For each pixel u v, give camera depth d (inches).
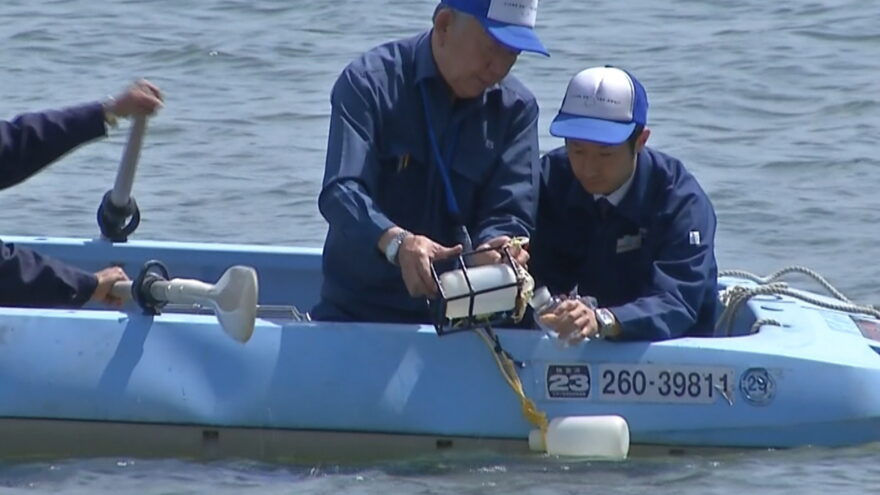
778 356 721.6
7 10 1815.9
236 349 706.2
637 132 736.3
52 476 690.8
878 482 690.8
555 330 703.1
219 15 1797.5
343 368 706.8
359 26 1754.4
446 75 719.1
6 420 700.0
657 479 695.7
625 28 1752.0
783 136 1373.0
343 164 709.3
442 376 709.3
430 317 734.5
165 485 684.7
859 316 818.8
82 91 1521.9
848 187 1232.8
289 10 1818.4
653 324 718.5
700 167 1284.4
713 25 1758.1
